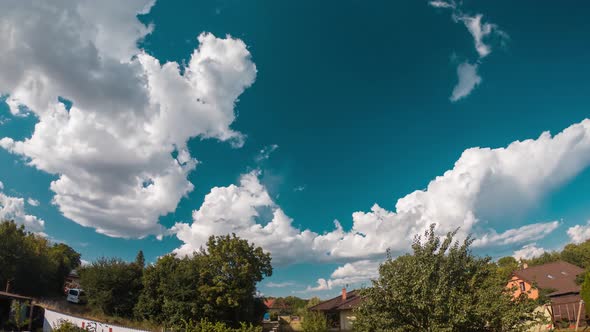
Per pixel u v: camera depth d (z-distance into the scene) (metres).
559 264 48.47
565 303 33.22
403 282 12.70
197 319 34.12
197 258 38.56
